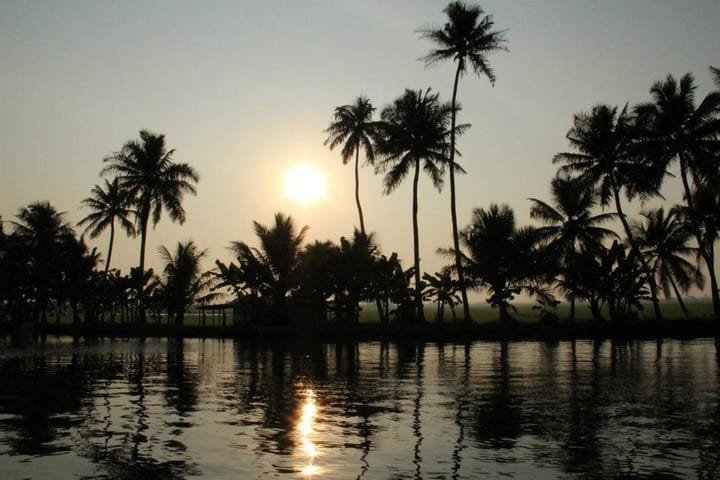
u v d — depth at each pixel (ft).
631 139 169.99
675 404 58.75
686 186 166.09
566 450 41.65
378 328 165.17
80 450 41.93
